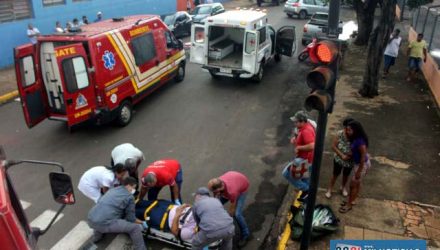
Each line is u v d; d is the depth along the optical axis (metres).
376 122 9.92
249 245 6.05
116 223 5.46
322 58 4.42
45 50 9.18
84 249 5.83
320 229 5.84
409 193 7.02
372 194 6.99
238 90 12.84
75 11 18.89
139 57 10.74
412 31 18.72
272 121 10.49
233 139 9.49
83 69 8.90
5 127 10.45
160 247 5.90
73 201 3.63
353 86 12.67
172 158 8.64
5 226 2.40
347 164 6.38
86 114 9.15
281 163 8.40
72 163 8.48
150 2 24.58
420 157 8.23
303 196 6.84
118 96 9.86
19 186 7.61
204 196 5.18
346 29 21.97
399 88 12.39
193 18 21.41
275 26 23.58
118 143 9.38
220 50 13.62
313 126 6.57
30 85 9.05
